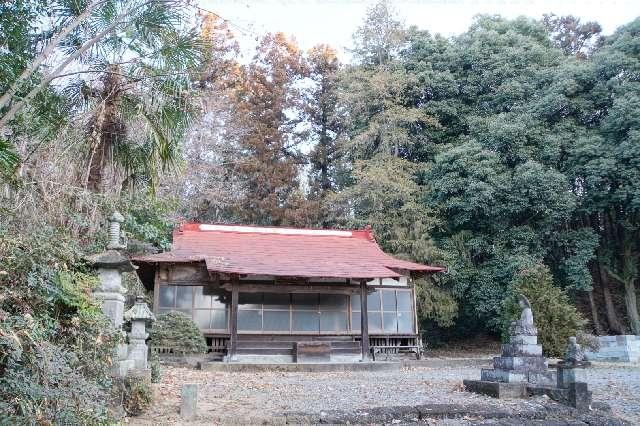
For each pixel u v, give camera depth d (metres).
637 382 11.41
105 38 7.38
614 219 22.20
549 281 16.27
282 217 26.91
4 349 4.15
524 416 7.26
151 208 12.98
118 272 6.85
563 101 21.94
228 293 15.87
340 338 16.33
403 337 16.91
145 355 8.04
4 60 6.32
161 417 6.65
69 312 5.49
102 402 5.06
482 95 25.45
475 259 22.73
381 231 22.91
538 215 21.92
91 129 8.97
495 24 27.39
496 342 24.34
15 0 6.69
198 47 7.84
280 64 30.56
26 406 4.01
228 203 25.12
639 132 19.59
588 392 7.74
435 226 22.97
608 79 21.92
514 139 22.06
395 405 7.71
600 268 23.58
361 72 25.72
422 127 26.27
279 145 28.55
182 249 15.98
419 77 25.77
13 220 6.43
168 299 15.48
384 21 27.25
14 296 4.62
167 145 8.88
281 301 16.16
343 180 28.25
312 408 7.52
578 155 21.19
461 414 7.19
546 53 25.17
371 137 25.02
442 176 22.80
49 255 5.20
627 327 22.91
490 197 21.03
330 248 17.88
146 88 8.30
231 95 27.30
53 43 5.61
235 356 14.47
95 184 9.55
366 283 16.06
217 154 24.83
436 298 21.44
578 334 15.24
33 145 7.74
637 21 22.23
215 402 7.94
